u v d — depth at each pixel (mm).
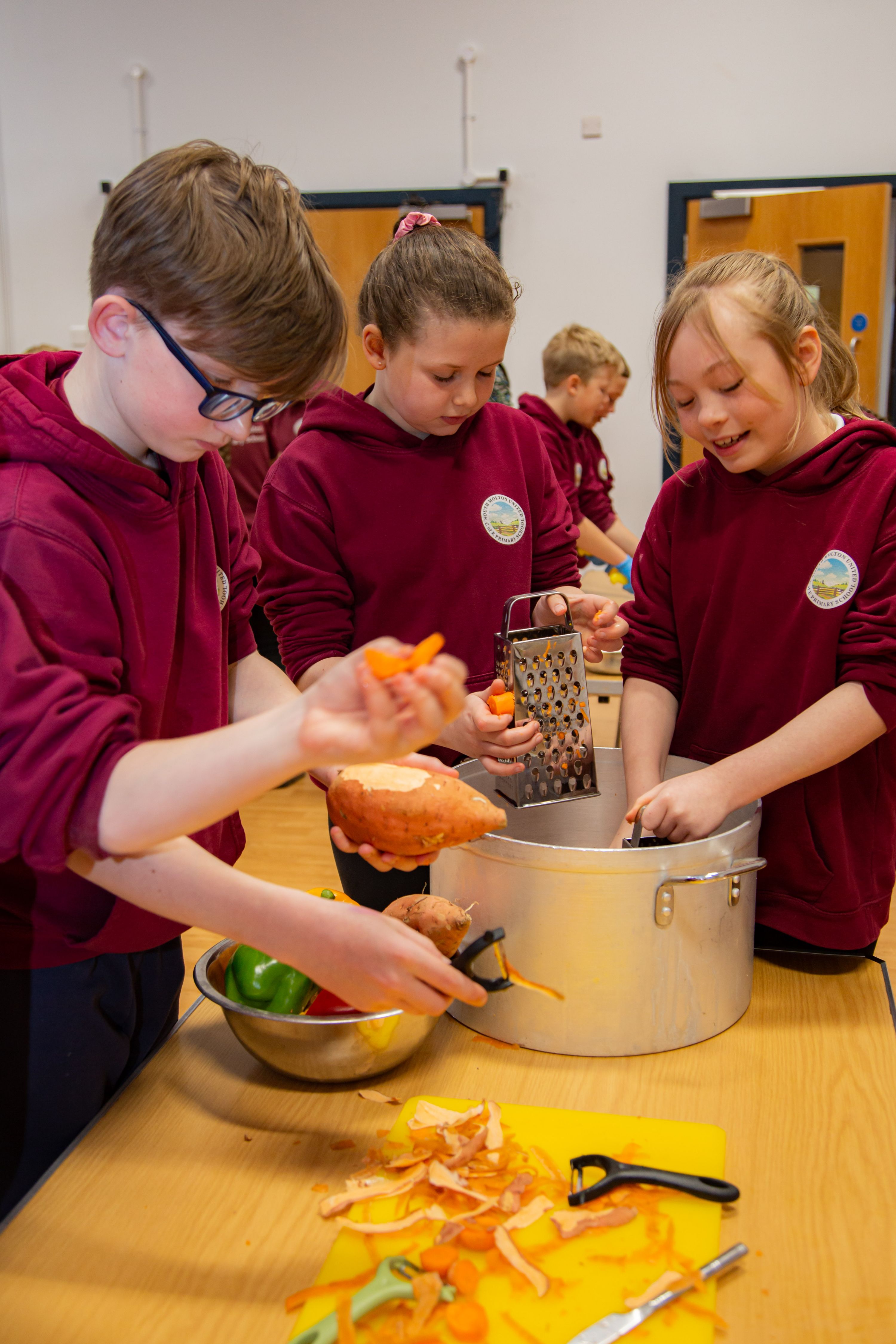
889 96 4160
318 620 1285
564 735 1081
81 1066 950
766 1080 911
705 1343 644
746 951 1001
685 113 4324
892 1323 667
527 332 4598
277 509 1294
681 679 1264
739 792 994
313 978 726
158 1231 746
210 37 4520
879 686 1034
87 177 4711
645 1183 762
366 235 4566
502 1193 758
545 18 4336
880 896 1143
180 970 1087
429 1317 660
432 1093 894
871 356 4230
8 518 718
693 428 1077
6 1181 956
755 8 4188
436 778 831
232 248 677
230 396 717
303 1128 855
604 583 3174
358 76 4480
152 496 823
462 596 1311
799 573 1110
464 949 841
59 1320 672
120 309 706
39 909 894
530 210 4496
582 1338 640
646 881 896
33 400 775
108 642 750
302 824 2824
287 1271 711
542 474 1410
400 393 1182
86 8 4555
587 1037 934
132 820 616
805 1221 749
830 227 4195
